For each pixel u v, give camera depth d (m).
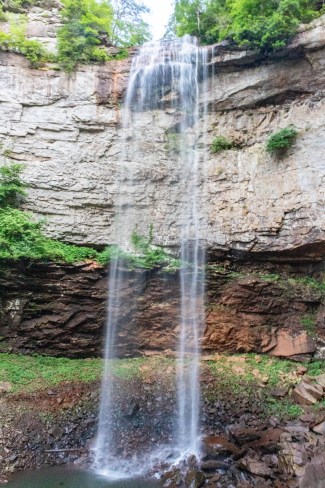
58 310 11.85
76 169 13.48
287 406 9.77
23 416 8.98
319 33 11.79
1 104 13.38
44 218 12.78
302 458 7.24
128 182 13.79
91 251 12.57
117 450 8.60
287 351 11.89
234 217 13.12
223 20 14.84
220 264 13.18
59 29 14.40
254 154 13.45
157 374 11.27
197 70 13.98
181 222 13.59
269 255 12.82
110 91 14.28
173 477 7.50
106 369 11.40
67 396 9.89
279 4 12.20
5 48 13.74
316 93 12.60
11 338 11.51
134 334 12.50
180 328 12.56
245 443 8.22
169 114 14.42
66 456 8.32
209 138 14.07
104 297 12.20
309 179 12.15
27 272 11.58
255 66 13.27
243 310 12.60
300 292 12.33
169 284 12.79
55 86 13.98
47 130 13.65
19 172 12.68
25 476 7.60
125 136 14.10
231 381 10.89
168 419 9.65
